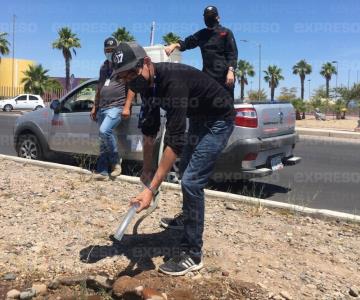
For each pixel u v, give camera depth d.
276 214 5.80
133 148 7.62
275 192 7.84
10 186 6.43
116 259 4.20
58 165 7.96
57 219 5.12
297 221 5.57
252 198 6.23
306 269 4.22
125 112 6.96
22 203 5.67
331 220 5.66
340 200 7.41
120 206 5.71
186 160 4.09
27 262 4.14
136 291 3.51
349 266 4.38
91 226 4.96
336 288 3.93
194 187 3.82
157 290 3.70
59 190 6.32
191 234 3.91
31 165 8.22
